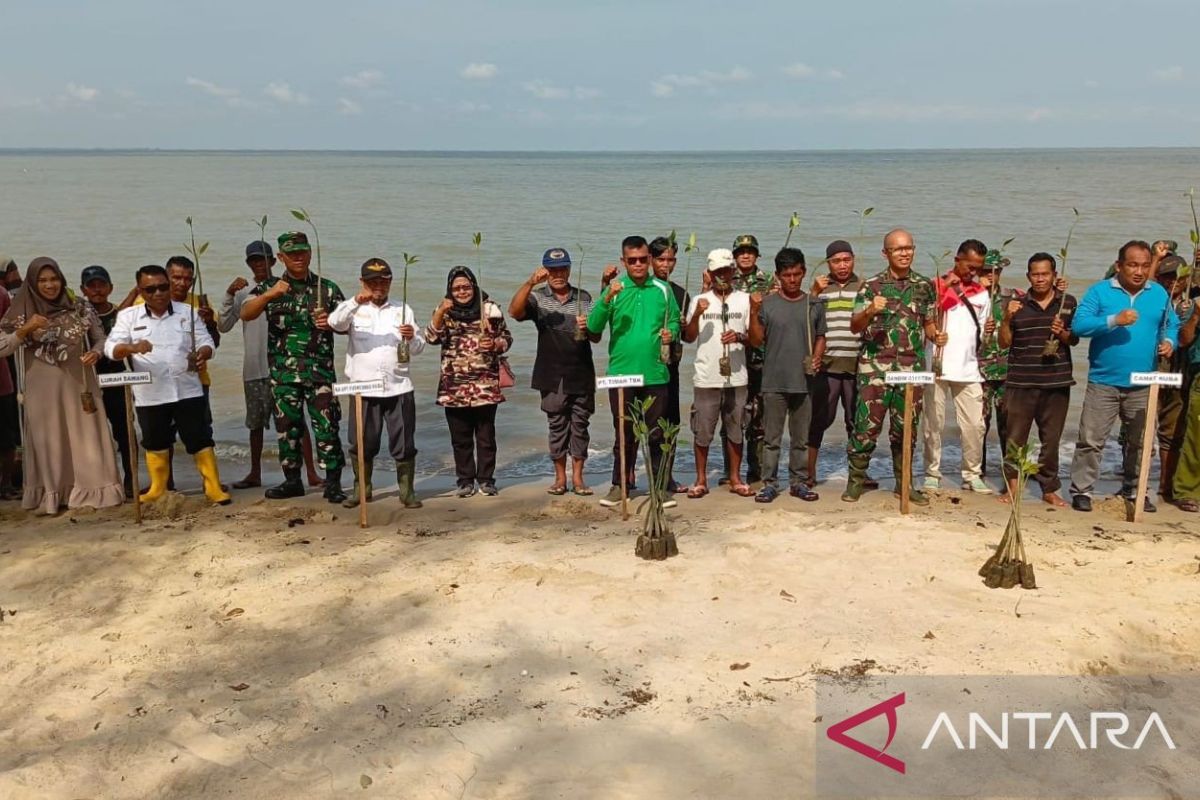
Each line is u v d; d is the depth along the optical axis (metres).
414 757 4.26
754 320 7.99
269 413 8.73
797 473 8.19
